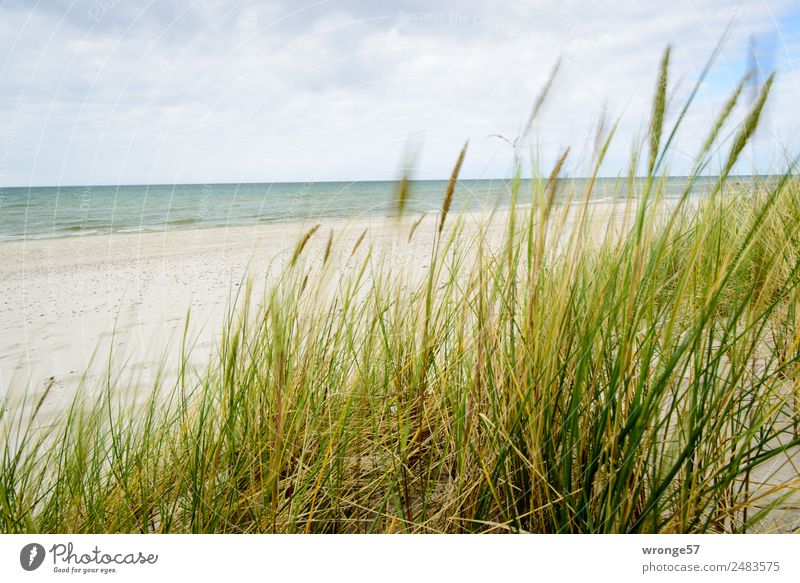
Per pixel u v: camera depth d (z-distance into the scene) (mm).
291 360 1387
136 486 1302
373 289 1604
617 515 1035
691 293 1174
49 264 7035
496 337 1168
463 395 1163
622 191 1104
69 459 1330
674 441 997
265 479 1270
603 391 1058
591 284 1148
